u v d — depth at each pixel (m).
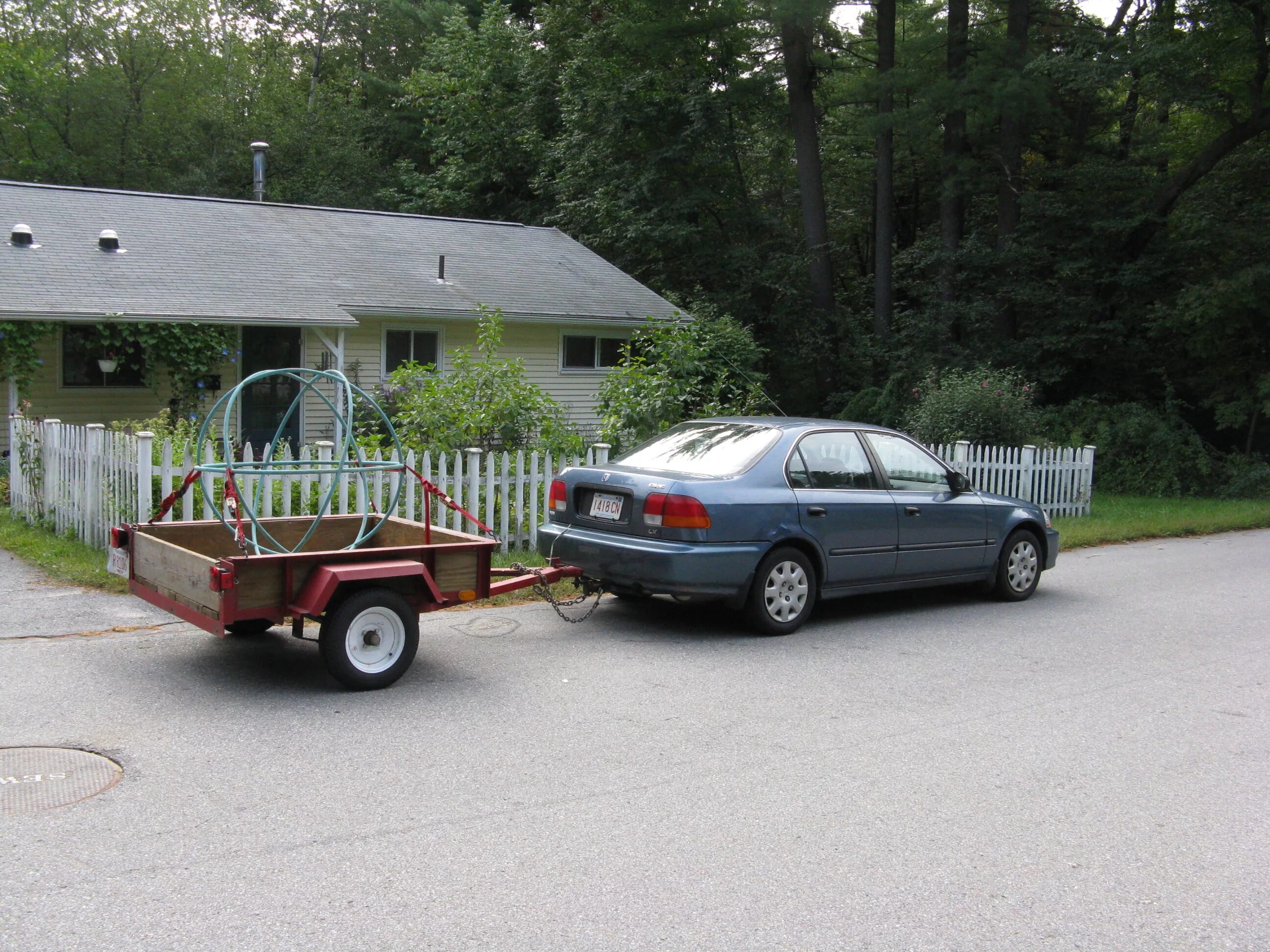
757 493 7.66
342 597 6.09
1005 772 5.20
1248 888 4.02
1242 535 15.22
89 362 16.12
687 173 27.78
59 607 7.75
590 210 27.34
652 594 7.59
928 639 7.99
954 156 24.92
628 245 26.62
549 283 21.80
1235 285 20.69
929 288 24.91
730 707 6.11
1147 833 4.51
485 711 5.86
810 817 4.57
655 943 3.47
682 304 25.58
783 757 5.32
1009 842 4.38
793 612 7.90
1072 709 6.27
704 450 8.16
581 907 3.70
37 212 17.81
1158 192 23.58
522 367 11.81
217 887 3.73
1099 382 24.77
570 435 11.19
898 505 8.48
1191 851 4.34
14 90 33.91
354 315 18.25
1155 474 20.69
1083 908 3.83
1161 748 5.62
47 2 36.47
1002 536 9.34
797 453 8.06
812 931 3.60
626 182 26.69
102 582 8.40
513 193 34.53
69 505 10.12
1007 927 3.67
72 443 9.97
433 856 4.05
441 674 6.58
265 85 40.00
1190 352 23.09
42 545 9.73
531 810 4.54
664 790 4.81
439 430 10.90
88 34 36.97
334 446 9.66
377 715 5.71
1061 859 4.23
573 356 21.55
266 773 4.83
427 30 42.75
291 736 5.32
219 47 42.75
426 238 22.52
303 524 7.48
